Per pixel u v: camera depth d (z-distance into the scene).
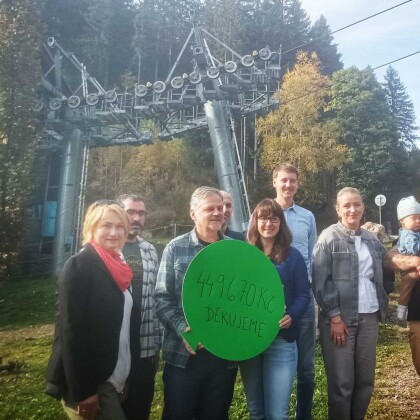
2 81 15.98
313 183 38.25
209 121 19.03
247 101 23.42
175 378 3.23
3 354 8.12
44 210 23.81
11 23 16.47
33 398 5.53
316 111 38.34
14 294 14.10
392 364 6.61
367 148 42.94
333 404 3.83
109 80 45.22
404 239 4.23
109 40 46.06
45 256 21.31
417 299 4.27
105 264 2.91
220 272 3.21
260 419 3.46
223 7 46.16
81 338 2.71
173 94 19.50
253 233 3.67
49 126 20.34
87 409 2.71
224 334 3.16
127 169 35.69
